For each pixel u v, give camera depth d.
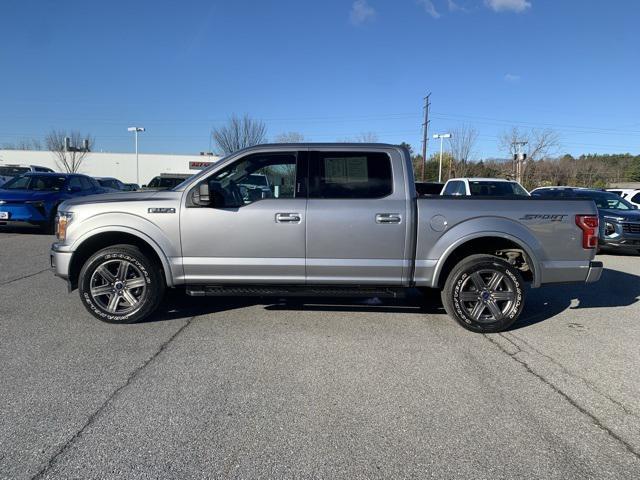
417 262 4.73
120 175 60.62
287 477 2.44
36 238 11.41
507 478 2.47
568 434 2.91
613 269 9.11
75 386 3.41
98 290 4.77
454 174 44.19
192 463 2.53
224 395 3.32
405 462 2.58
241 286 4.85
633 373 3.86
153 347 4.22
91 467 2.48
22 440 2.71
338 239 4.69
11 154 57.62
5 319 4.96
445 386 3.54
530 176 44.94
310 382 3.56
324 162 4.81
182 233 4.71
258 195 4.80
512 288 4.76
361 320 5.17
